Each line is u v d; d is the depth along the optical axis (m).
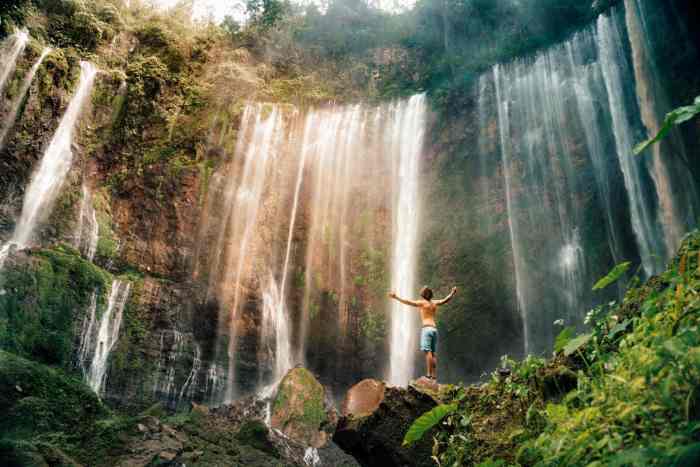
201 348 16.88
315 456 12.28
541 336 18.47
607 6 18.11
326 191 21.44
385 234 21.25
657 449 2.06
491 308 19.48
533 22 20.58
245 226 19.22
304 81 23.45
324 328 19.78
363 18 25.59
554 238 18.62
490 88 21.08
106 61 19.78
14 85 16.67
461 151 20.91
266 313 18.77
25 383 8.96
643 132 16.56
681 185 14.91
